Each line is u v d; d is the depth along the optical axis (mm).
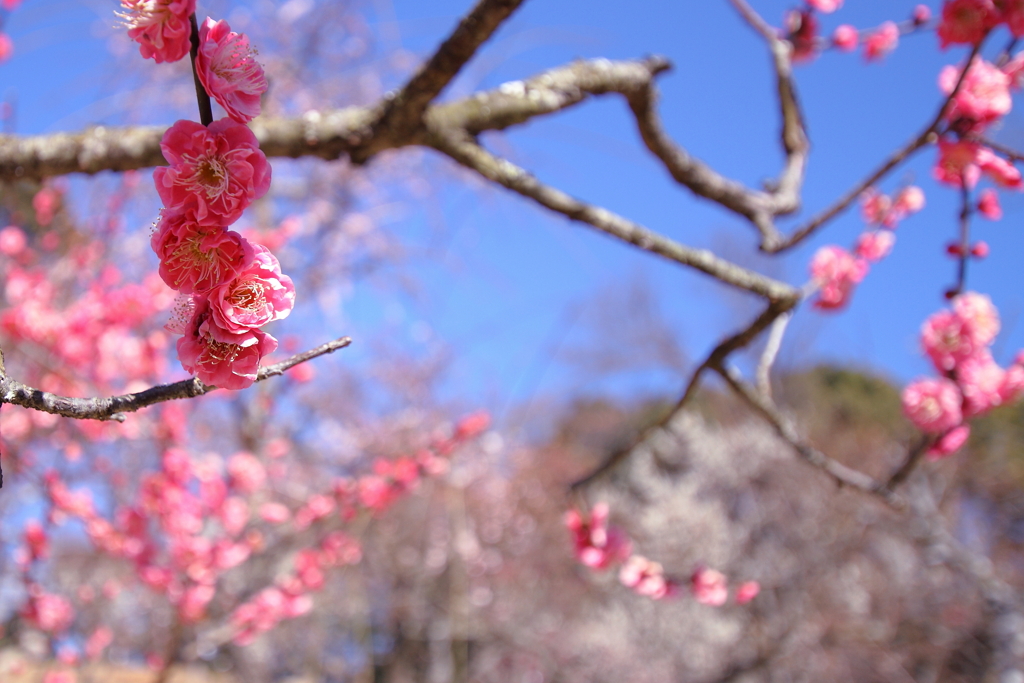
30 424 4305
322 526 5352
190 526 4699
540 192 2611
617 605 11188
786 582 10734
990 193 2654
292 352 5445
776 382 13969
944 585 10594
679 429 12812
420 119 2510
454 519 10594
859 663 10141
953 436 2742
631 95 2955
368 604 11328
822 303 3090
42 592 4730
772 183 3381
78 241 4875
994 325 2713
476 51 2260
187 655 4992
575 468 13570
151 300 4617
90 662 5738
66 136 2467
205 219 1164
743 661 10523
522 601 11766
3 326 4234
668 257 2701
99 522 4480
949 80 2391
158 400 1241
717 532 11273
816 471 11828
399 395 8891
